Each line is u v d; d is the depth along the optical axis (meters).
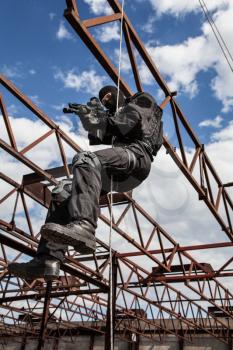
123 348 35.12
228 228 12.64
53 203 3.29
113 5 6.86
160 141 3.60
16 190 12.51
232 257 18.08
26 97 10.24
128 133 3.34
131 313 25.59
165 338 34.41
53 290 19.72
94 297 26.03
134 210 14.37
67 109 3.19
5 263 17.03
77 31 5.98
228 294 24.70
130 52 7.51
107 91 3.76
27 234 13.09
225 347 32.59
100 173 3.01
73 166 2.99
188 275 18.73
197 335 33.72
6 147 10.18
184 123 9.71
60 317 28.47
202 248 17.33
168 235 17.16
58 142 11.43
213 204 11.44
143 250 15.58
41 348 10.87
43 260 3.09
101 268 16.58
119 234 14.52
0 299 16.28
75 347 36.28
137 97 3.58
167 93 8.92
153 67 8.16
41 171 11.35
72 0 5.67
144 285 19.89
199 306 27.45
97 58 6.62
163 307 24.42
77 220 2.81
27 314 27.81
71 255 16.28
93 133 3.24
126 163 3.15
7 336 34.72
